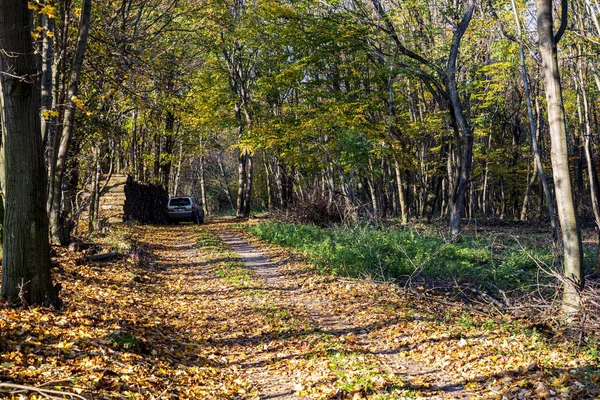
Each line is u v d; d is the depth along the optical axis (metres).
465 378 6.61
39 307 8.01
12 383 5.00
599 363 6.77
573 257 9.39
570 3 17.95
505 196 50.94
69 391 5.19
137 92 16.86
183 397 6.09
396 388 6.27
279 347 8.64
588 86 23.67
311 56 23.53
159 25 21.00
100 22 16.14
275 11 22.95
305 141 26.36
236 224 34.09
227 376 7.32
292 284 14.37
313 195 29.72
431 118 29.36
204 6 22.12
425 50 24.75
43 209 8.26
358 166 24.50
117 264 14.55
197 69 29.97
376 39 23.05
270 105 36.06
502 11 22.19
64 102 14.09
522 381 5.95
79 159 19.31
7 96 7.81
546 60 9.65
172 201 36.19
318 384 6.64
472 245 20.88
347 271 15.00
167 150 40.47
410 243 18.33
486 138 43.38
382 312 10.74
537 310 9.94
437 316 10.58
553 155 9.66
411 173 40.66
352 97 26.48
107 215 27.67
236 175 71.12
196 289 13.57
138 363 6.77
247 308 11.37
